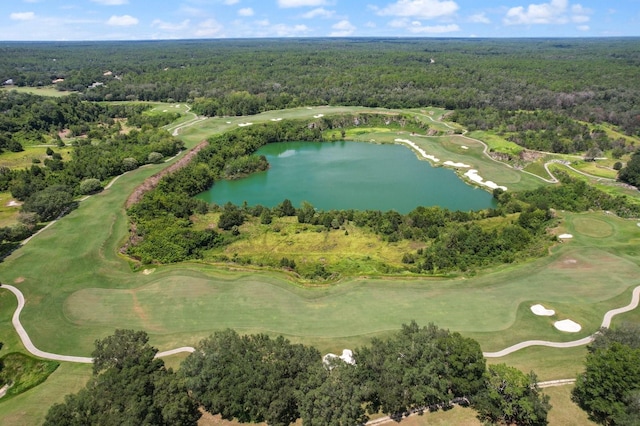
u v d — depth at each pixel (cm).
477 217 10062
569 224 9100
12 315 6450
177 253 8331
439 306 6444
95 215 9950
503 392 4334
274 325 6112
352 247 8850
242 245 9075
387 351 4669
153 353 4778
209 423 4409
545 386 4844
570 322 6000
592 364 4344
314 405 4066
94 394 4072
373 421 4403
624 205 10106
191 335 5944
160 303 6688
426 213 9756
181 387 4369
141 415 3925
